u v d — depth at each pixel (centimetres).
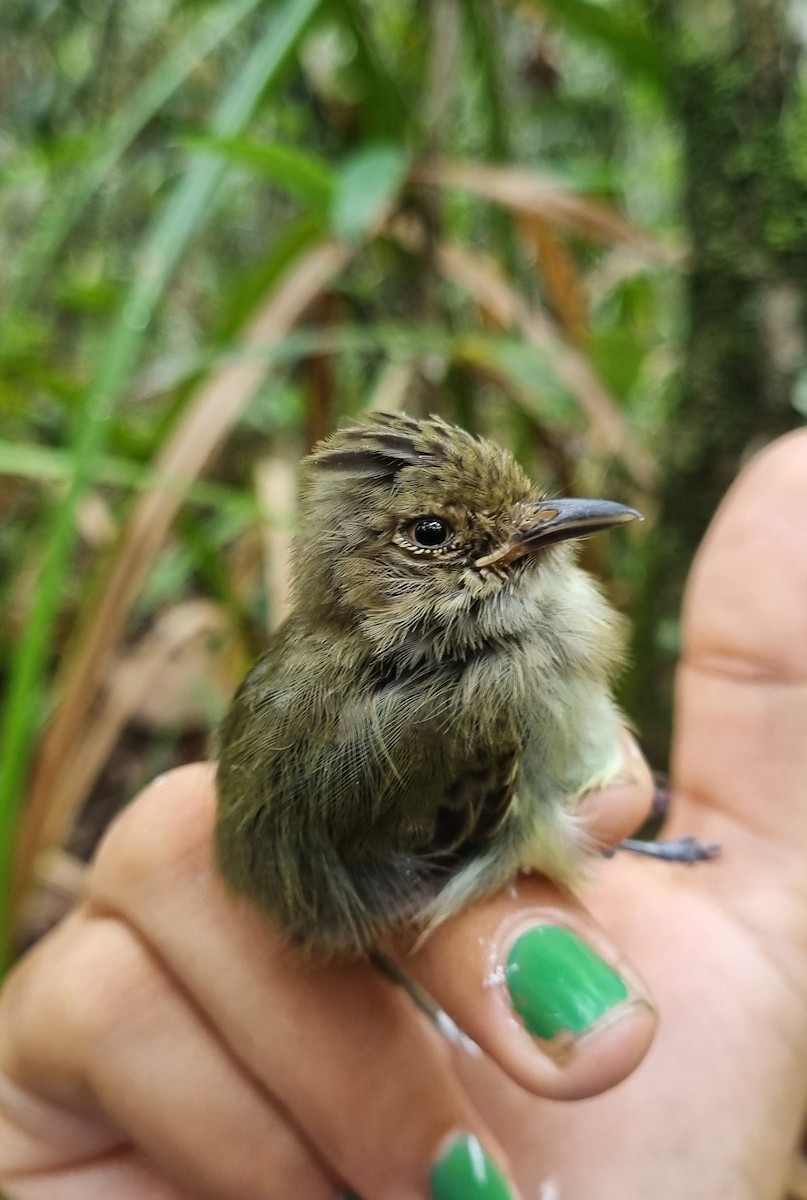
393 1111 13
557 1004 12
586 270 30
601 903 16
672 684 21
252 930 14
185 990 14
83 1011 14
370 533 13
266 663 14
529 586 13
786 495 16
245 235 33
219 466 27
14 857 18
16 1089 14
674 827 16
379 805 12
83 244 30
